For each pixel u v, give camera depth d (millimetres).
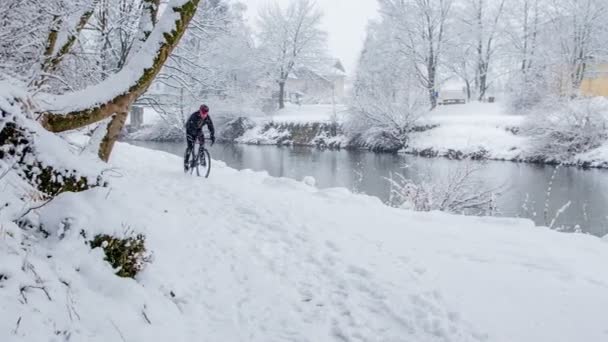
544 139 25344
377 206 8555
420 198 11867
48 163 3820
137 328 2943
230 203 7594
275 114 47281
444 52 38875
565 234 6590
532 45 37188
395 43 38250
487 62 40875
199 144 11086
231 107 39688
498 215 14242
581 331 3625
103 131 6484
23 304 2535
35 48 6324
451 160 27266
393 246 5691
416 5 38094
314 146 37781
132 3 8867
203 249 4988
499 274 4770
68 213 3355
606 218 13836
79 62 7578
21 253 2910
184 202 7344
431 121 32531
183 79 12336
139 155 14141
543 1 35031
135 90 4852
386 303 3992
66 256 3168
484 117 32031
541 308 4004
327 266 4859
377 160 27984
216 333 3350
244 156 30906
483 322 3752
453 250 5566
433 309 3904
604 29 33312
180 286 3842
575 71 31359
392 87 34312
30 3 5906
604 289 4410
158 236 4777
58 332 2537
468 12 39438
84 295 2949
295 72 51531
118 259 3436
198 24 11969
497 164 25391
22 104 4105
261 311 3805
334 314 3820
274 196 8844
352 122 35188
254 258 4984
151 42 4867
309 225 6457
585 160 23766
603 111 24844
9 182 3535
